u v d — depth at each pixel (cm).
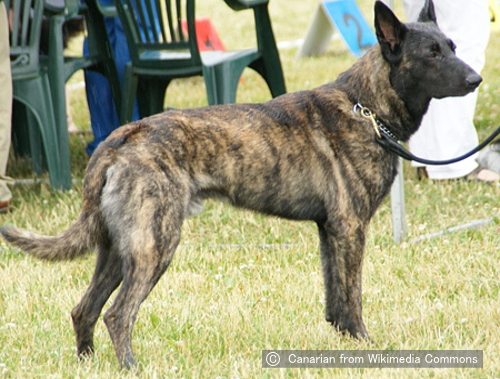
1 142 1284
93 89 1534
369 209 873
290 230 1230
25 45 1334
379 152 866
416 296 1000
